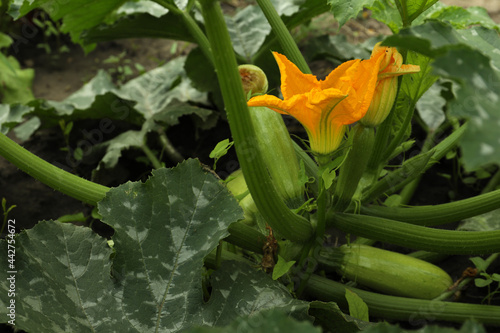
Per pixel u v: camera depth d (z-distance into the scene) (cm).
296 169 89
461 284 93
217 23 70
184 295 81
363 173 89
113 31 114
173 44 138
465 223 99
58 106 114
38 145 120
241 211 82
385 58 78
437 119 111
